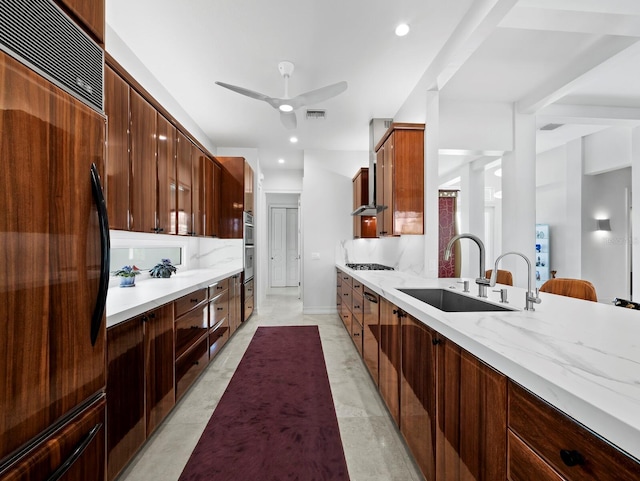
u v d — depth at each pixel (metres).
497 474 0.84
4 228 0.66
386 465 1.56
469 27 1.99
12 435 0.67
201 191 3.43
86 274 0.90
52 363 0.78
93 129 0.95
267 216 7.68
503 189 3.57
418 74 2.76
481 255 1.89
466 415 1.00
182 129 2.86
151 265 3.13
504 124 3.41
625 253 5.30
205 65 2.62
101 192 0.96
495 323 1.12
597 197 5.25
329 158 5.07
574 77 2.72
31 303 0.72
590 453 0.57
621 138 4.66
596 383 0.64
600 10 1.85
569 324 1.11
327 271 5.04
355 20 2.08
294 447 1.70
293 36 2.25
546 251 6.06
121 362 1.41
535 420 0.71
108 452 1.31
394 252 3.83
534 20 1.96
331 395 2.30
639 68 2.90
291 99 2.56
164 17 2.05
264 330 4.02
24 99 0.71
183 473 1.51
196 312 2.42
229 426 1.90
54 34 0.81
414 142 2.82
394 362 1.79
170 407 1.93
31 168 0.73
